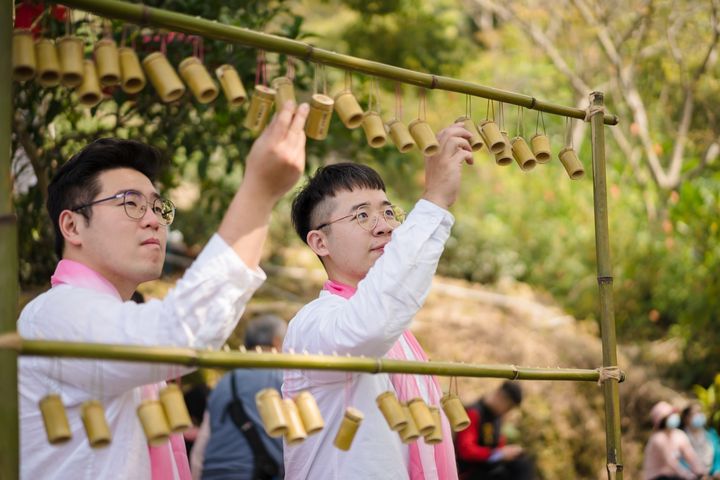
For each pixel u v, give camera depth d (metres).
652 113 10.30
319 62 2.06
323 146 5.43
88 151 2.20
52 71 1.80
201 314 1.82
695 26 9.69
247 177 1.83
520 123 2.39
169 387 1.80
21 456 2.01
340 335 2.12
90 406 1.73
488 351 8.46
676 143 9.70
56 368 1.98
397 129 2.15
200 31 1.93
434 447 2.43
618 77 9.65
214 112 4.62
